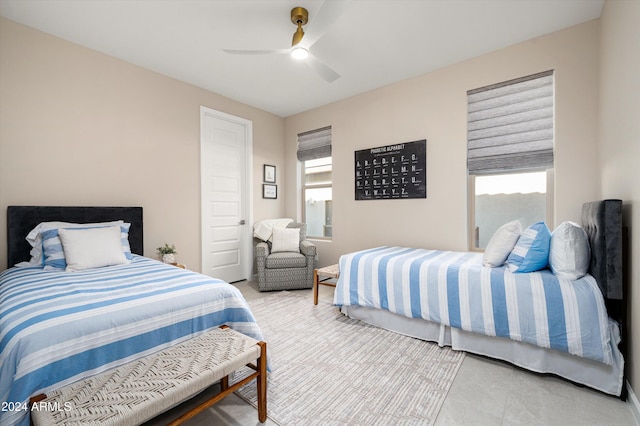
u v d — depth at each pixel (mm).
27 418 973
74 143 2629
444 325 2188
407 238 3408
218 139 3863
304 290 3752
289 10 2207
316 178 4570
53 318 1165
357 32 2480
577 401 1562
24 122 2369
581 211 2359
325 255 4223
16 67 2330
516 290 1852
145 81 3102
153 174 3178
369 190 3711
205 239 3686
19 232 2279
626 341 1635
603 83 2148
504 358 1933
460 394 1632
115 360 1224
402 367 1913
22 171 2361
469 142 2986
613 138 1888
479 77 2887
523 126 2680
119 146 2914
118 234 2408
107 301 1359
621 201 1586
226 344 1412
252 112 4254
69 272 1980
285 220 4301
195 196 3576
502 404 1545
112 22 2348
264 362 1424
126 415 938
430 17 2281
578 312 1653
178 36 2549
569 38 2430
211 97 3730
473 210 3047
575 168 2414
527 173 2779
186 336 1477
